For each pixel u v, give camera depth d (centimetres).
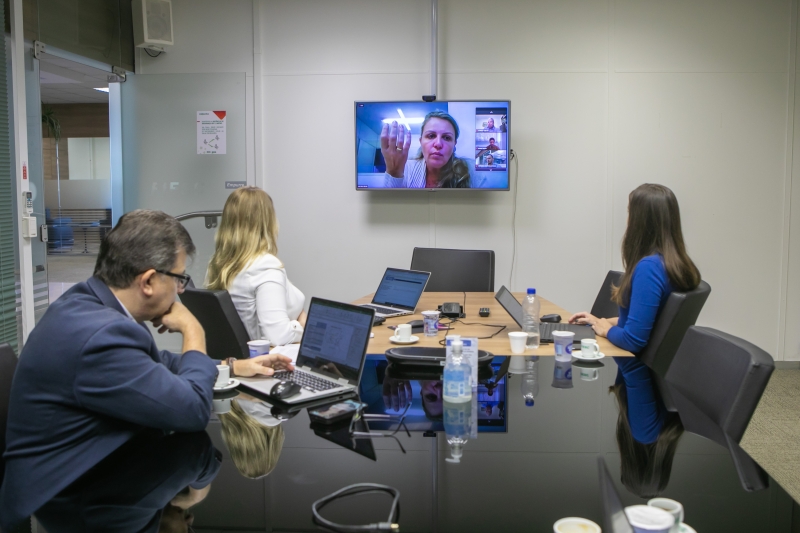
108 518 102
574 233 469
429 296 371
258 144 477
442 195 473
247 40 476
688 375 177
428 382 185
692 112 459
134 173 482
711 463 122
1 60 348
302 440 136
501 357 222
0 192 347
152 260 138
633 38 457
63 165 674
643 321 229
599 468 116
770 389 412
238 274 244
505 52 462
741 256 464
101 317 128
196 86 472
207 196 479
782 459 288
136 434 138
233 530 96
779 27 451
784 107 456
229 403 162
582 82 461
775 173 459
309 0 470
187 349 153
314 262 482
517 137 467
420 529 96
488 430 142
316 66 473
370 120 452
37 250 386
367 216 478
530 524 97
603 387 180
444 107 448
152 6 461
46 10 390
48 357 124
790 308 465
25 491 120
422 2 464
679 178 462
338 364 180
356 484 113
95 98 765
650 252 238
